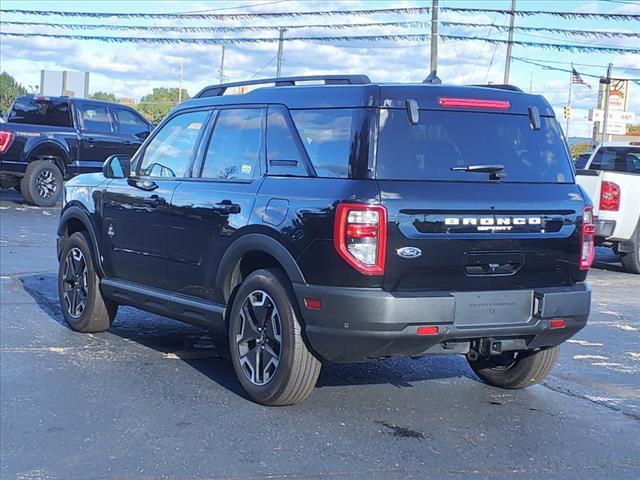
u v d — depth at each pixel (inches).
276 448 188.9
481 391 240.2
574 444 198.1
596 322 354.3
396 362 270.4
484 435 202.1
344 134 201.8
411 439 197.3
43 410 212.4
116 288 275.7
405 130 200.4
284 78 233.0
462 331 196.4
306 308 197.8
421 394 234.7
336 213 191.3
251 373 219.1
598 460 188.1
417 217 191.8
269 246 207.8
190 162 250.4
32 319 314.8
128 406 216.7
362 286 189.6
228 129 239.1
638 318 365.7
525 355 233.5
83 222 289.7
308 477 173.3
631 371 270.1
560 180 217.8
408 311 189.6
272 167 218.2
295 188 206.2
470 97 210.4
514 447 194.5
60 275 304.0
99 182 288.5
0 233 545.6
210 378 243.8
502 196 202.8
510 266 204.7
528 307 206.4
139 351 273.7
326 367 260.8
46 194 699.4
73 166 706.8
